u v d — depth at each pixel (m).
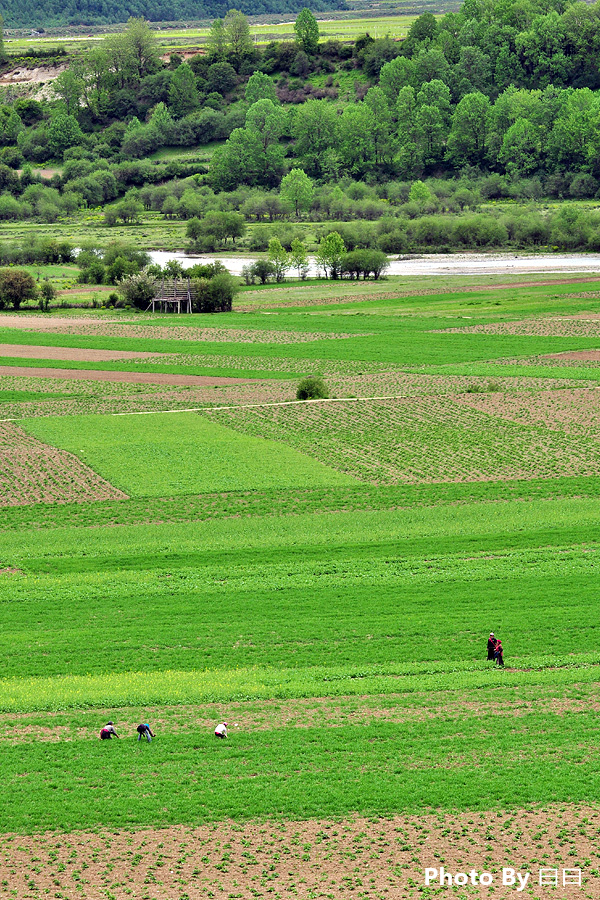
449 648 162.00
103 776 123.81
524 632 167.12
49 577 195.12
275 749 130.00
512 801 117.56
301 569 196.88
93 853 108.88
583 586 185.75
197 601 182.38
